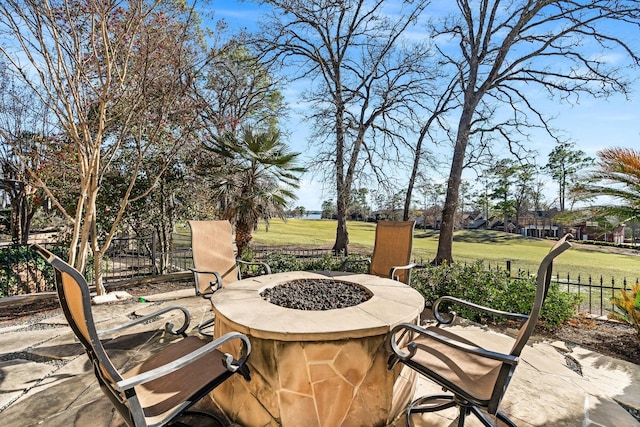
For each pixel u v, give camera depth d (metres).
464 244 20.06
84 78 4.72
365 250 13.64
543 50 8.76
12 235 8.05
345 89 10.19
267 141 7.05
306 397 1.95
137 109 5.66
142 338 3.62
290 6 9.67
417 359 1.96
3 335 3.76
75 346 3.43
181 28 5.82
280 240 17.42
